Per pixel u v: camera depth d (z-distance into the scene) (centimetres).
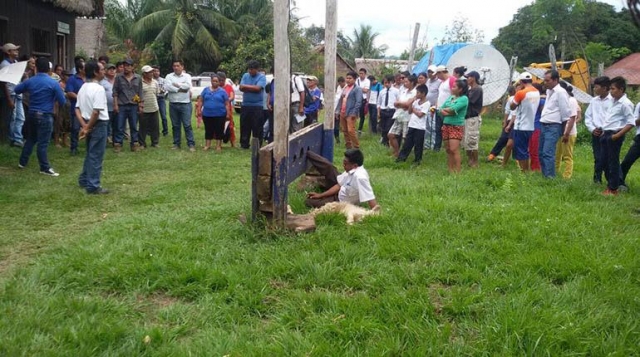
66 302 413
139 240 547
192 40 3734
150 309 426
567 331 372
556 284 476
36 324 380
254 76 1240
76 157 1081
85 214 683
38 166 967
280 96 551
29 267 491
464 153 1274
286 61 546
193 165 1041
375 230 589
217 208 674
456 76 1191
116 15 4012
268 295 441
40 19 1376
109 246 527
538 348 358
